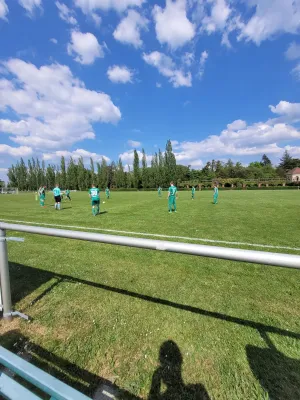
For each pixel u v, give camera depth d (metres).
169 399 1.55
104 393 1.60
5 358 1.11
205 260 4.36
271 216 10.06
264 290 3.16
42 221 9.01
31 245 5.36
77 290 3.11
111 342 2.09
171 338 2.14
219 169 89.00
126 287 3.22
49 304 2.74
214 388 1.63
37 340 2.12
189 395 1.58
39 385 0.97
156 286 3.26
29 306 2.69
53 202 20.50
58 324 2.36
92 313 2.55
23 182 80.38
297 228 7.34
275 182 58.94
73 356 1.93
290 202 17.23
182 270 3.87
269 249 5.04
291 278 3.57
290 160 90.50
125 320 2.42
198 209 13.21
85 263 4.18
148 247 1.50
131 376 1.73
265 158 109.62
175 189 12.14
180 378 1.71
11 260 4.32
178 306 2.71
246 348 2.02
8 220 9.27
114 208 14.28
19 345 2.05
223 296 2.98
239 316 2.51
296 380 1.70
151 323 2.36
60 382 0.96
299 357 1.92
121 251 4.89
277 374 1.75
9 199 26.05
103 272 3.76
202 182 67.81
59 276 3.58
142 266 4.04
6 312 2.35
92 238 1.72
